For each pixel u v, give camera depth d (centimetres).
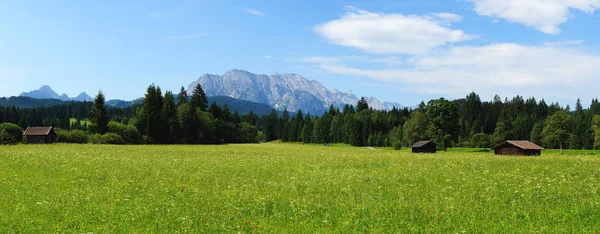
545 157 4888
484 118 18575
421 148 8519
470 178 2384
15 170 2800
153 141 12419
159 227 1230
